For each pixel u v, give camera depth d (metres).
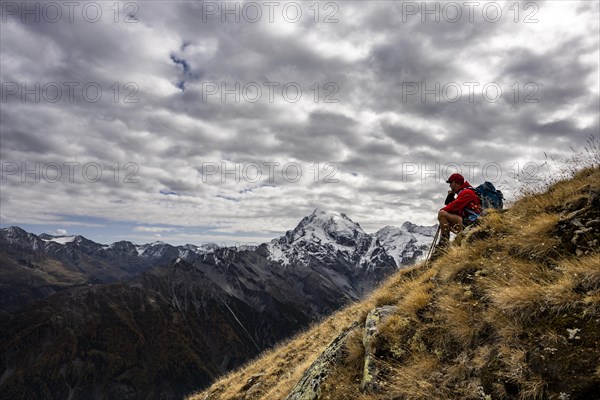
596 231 6.31
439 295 7.75
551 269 6.25
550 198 8.14
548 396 4.49
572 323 5.00
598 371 4.29
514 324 5.53
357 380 7.65
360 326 9.13
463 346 6.14
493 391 5.11
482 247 8.13
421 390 5.92
